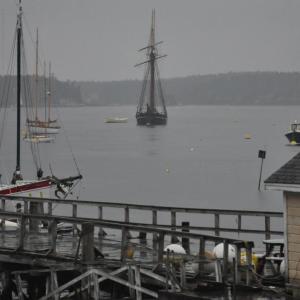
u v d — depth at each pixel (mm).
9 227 45438
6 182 108750
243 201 95250
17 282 32875
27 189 60312
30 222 43000
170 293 30125
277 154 189500
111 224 32531
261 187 111562
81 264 31953
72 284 32625
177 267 32844
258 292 30672
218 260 31594
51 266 32406
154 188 113000
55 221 33406
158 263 31766
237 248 31359
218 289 30969
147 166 158250
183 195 103375
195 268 32562
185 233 31828
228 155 189875
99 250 34625
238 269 31422
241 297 29750
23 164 159250
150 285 32281
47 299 31984
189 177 131750
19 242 34938
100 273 31422
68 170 146500
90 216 73438
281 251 35469
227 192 105938
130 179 128250
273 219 72688
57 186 63812
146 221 70875
